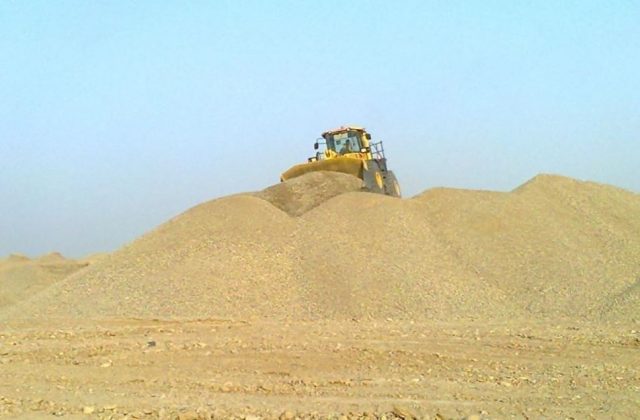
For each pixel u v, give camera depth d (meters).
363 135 27.52
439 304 15.71
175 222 20.56
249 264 17.72
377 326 14.09
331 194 22.50
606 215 20.80
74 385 10.12
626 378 9.90
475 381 9.75
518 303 15.96
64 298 17.36
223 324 14.81
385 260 17.42
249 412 8.28
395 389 9.30
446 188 21.44
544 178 22.73
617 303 15.30
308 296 16.42
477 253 18.00
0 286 28.95
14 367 11.34
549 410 8.31
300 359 11.20
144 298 16.69
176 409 8.50
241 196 21.48
